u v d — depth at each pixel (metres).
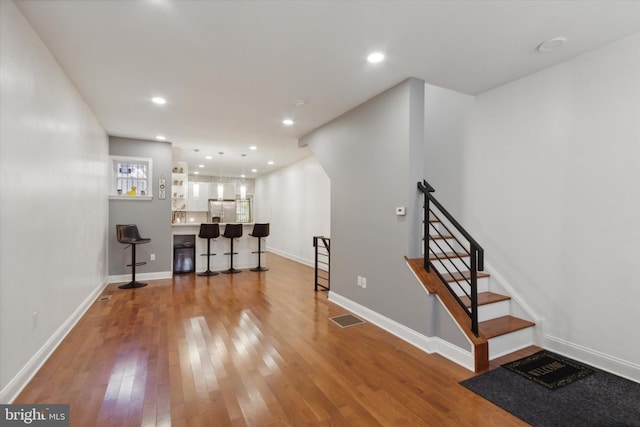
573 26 2.18
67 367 2.41
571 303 2.64
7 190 1.91
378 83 3.13
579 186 2.59
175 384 2.19
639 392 2.11
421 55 2.59
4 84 1.87
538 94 2.88
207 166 8.79
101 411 1.88
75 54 2.58
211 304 4.13
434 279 2.85
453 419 1.83
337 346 2.84
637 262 2.27
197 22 2.15
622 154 2.34
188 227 6.23
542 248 2.86
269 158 7.45
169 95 3.46
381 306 3.34
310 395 2.07
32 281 2.26
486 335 2.57
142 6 1.98
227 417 1.84
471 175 3.51
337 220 4.18
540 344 2.83
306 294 4.68
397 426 1.77
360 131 3.71
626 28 2.20
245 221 11.43
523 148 3.01
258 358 2.60
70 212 3.13
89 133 3.87
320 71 2.88
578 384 2.21
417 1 1.92
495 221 3.26
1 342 1.84
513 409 1.92
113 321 3.45
